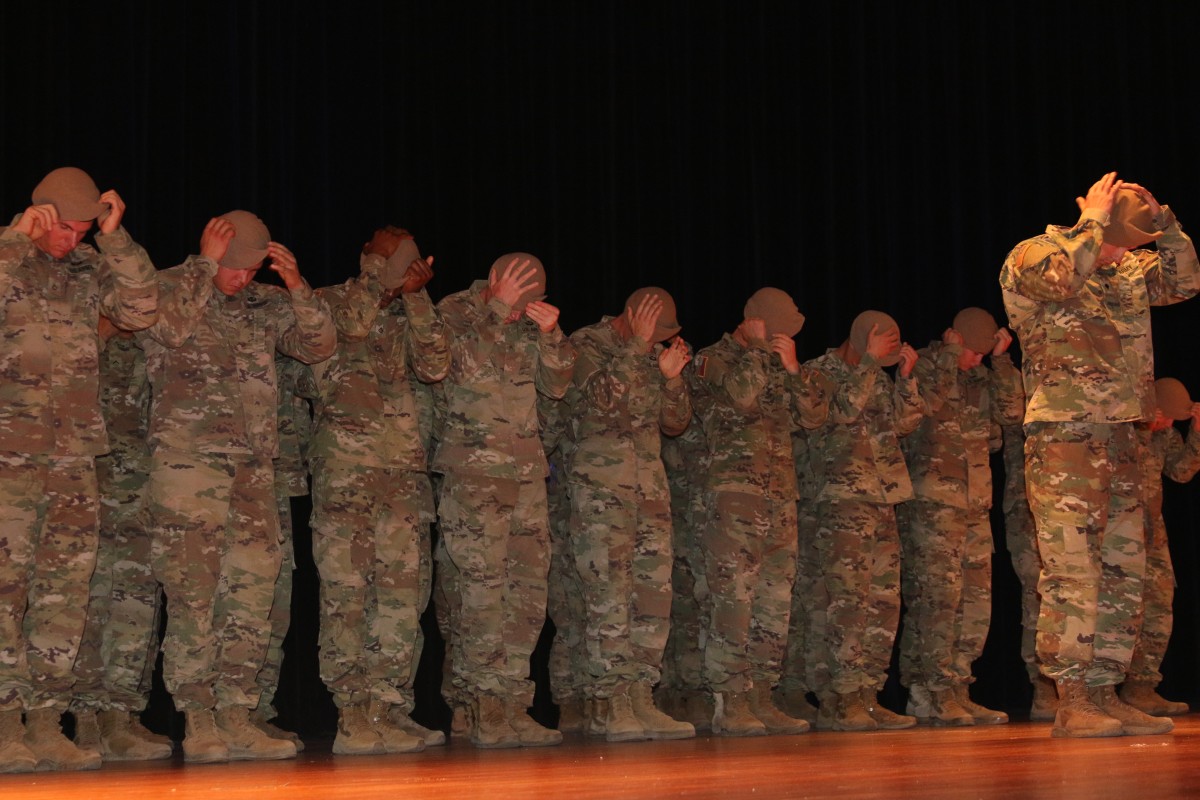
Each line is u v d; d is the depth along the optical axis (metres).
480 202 5.98
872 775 2.66
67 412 3.71
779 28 6.79
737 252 6.57
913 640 5.54
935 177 7.00
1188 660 6.96
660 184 6.42
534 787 2.60
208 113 5.36
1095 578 3.77
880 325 5.24
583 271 6.19
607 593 4.49
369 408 4.16
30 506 3.61
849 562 5.11
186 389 3.86
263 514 3.97
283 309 4.14
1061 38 7.20
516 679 4.33
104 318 4.07
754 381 4.80
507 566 4.39
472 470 4.27
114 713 4.08
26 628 3.79
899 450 5.36
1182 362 7.03
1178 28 7.30
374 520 4.14
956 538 5.46
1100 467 3.80
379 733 4.11
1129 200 3.83
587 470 4.55
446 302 4.39
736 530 4.82
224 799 2.48
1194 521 7.02
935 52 7.07
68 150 5.11
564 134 6.22
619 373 4.56
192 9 5.38
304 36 5.61
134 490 4.17
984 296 6.99
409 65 5.86
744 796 2.29
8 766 3.42
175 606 3.76
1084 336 3.82
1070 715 3.78
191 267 3.85
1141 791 2.20
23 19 5.07
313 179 5.57
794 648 5.52
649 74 6.46
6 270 3.55
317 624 5.47
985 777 2.54
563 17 6.28
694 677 5.28
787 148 6.75
